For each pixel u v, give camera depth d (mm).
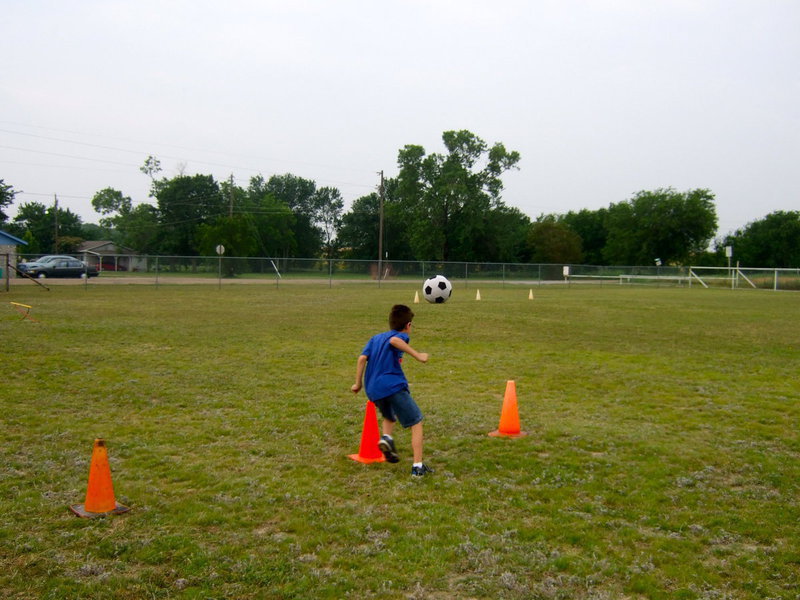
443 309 22359
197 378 9492
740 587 3568
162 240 83062
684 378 9945
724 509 4703
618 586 3590
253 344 13000
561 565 3801
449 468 5625
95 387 8742
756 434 6758
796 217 84375
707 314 21578
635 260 76125
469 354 12188
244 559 3832
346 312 20172
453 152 75375
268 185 114500
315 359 11281
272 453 5984
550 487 5141
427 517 4496
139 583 3539
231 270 41469
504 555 3924
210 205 85188
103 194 92438
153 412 7473
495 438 6566
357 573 3688
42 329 14578
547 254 80812
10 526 4262
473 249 75750
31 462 5613
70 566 3729
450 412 7633
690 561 3869
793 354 12555
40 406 7656
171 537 4105
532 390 9008
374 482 5238
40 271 38875
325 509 4617
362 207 96812
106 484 4520
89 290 29703
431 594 3484
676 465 5719
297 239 99500
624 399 8445
